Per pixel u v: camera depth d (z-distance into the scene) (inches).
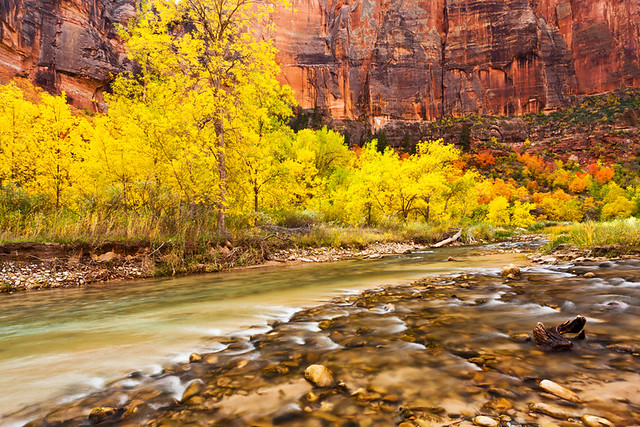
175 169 469.1
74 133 560.7
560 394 70.7
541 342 102.9
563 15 5014.8
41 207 466.9
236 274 361.4
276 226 627.2
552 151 4124.0
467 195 1282.0
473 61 4692.4
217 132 500.1
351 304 179.3
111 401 78.7
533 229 1722.4
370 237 719.7
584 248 358.9
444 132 4313.5
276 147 650.2
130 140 502.9
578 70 4886.8
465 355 97.2
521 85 4645.7
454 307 158.1
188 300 219.9
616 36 4768.7
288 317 158.4
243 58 514.9
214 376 90.0
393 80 4471.0
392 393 75.5
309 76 4237.2
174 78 524.1
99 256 365.1
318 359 98.9
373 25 4650.6
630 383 75.8
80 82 2544.3
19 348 126.4
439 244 797.2
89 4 2657.5
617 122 4065.0
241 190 576.1
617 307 144.9
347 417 66.2
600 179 3282.5
